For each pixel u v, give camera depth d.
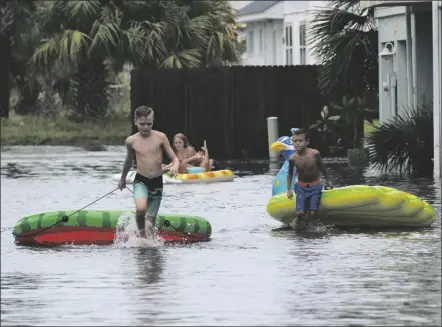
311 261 31.52
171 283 28.25
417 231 37.81
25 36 122.88
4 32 121.44
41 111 133.75
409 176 58.66
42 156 85.50
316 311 24.59
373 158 60.69
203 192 53.06
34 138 104.31
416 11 61.00
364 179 57.44
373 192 37.88
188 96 81.06
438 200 46.41
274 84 80.44
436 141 56.66
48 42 114.94
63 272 30.20
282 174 41.94
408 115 61.12
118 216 36.25
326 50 69.56
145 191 35.66
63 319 24.06
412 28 61.78
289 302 25.62
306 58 130.25
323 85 70.88
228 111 80.69
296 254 32.88
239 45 120.94
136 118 36.12
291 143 41.84
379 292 26.73
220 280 28.58
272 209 39.06
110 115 119.88
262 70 80.44
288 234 37.44
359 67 70.69
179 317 24.12
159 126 81.25
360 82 71.94
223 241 35.88
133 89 81.19
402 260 31.53
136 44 111.12
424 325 23.20
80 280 28.84
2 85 122.06
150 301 25.92
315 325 23.25
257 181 59.31
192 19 115.25
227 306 25.23
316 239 36.09
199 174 58.81
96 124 114.50
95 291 27.27
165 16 113.25
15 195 53.28
